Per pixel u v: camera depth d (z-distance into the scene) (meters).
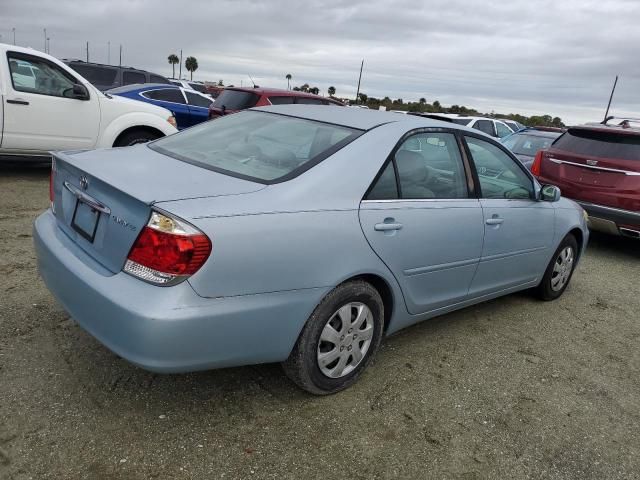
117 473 2.35
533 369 3.72
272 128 3.41
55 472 2.31
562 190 7.20
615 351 4.18
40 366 3.04
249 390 3.06
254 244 2.49
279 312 2.63
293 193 2.72
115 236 2.52
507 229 4.05
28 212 6.05
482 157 3.97
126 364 3.15
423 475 2.56
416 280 3.37
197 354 2.42
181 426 2.70
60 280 2.72
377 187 3.08
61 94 7.44
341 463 2.57
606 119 8.15
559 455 2.84
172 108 12.33
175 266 2.31
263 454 2.57
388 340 3.90
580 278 6.06
